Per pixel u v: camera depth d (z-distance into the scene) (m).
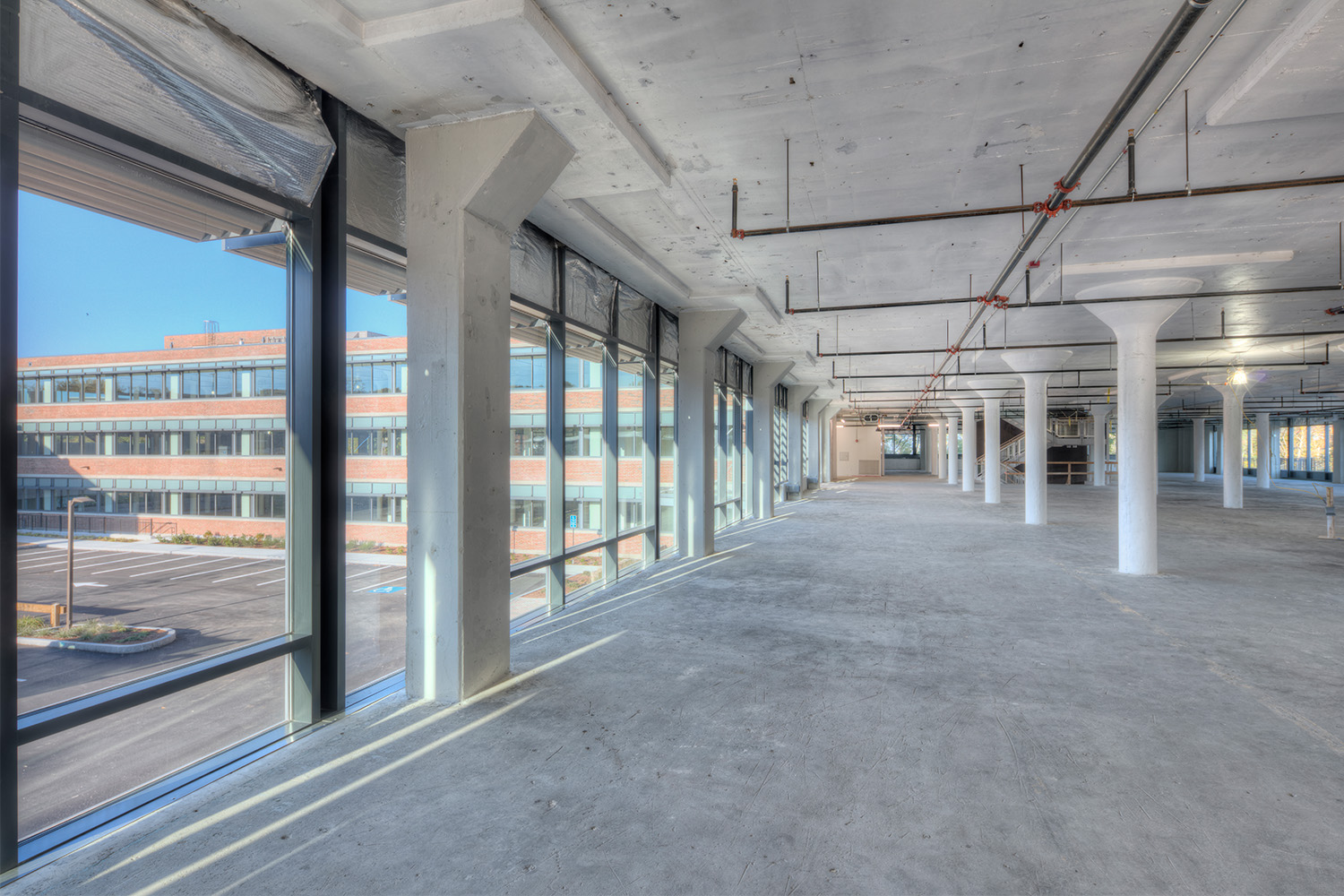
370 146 4.71
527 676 5.36
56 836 3.01
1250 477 45.31
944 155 5.52
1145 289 9.15
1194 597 8.49
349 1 3.57
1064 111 4.76
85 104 3.02
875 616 7.49
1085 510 21.17
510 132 4.57
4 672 2.73
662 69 4.27
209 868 2.81
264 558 14.43
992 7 3.59
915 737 4.20
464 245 4.71
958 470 43.03
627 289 9.75
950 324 13.12
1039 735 4.25
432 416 4.76
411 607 4.84
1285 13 3.61
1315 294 10.09
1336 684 5.24
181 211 4.05
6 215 2.73
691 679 5.30
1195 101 4.59
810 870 2.82
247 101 3.74
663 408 18.33
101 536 11.74
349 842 3.01
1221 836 3.09
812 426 32.44
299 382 4.35
